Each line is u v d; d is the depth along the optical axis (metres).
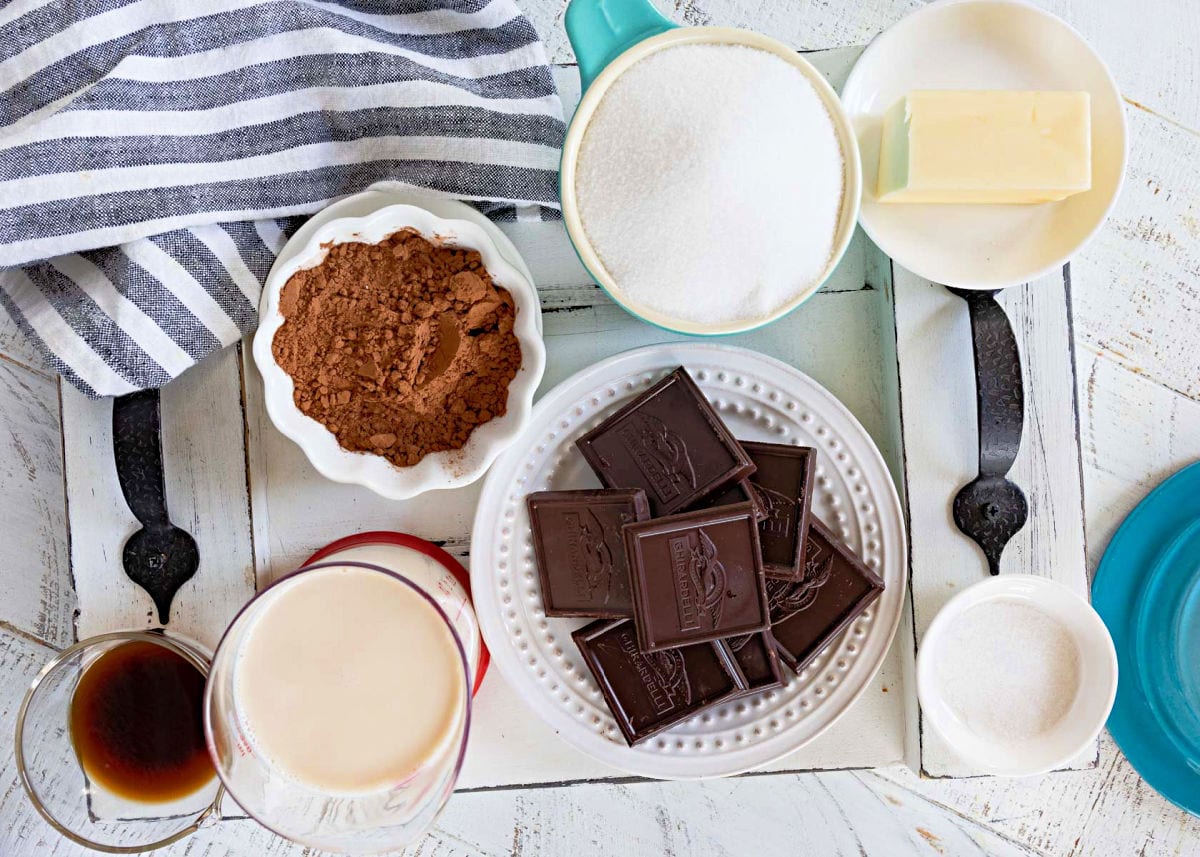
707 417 0.55
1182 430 0.62
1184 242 0.61
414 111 0.55
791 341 0.58
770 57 0.53
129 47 0.54
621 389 0.56
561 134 0.56
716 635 0.54
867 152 0.56
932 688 0.56
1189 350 0.61
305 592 0.54
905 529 0.57
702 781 0.61
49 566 0.62
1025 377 0.57
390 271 0.54
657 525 0.54
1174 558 0.59
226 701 0.53
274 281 0.53
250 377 0.57
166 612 0.57
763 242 0.52
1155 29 0.61
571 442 0.57
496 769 0.58
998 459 0.56
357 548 0.55
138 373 0.55
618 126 0.53
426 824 0.54
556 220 0.58
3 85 0.54
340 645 0.54
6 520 0.62
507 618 0.57
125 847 0.55
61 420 0.57
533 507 0.55
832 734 0.58
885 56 0.56
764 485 0.55
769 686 0.56
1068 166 0.53
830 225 0.53
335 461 0.54
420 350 0.54
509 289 0.54
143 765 0.57
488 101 0.56
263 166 0.55
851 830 0.61
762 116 0.52
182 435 0.57
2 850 0.62
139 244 0.55
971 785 0.61
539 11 0.60
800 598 0.56
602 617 0.55
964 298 0.56
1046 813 0.61
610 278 0.54
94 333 0.55
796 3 0.60
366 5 0.56
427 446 0.55
